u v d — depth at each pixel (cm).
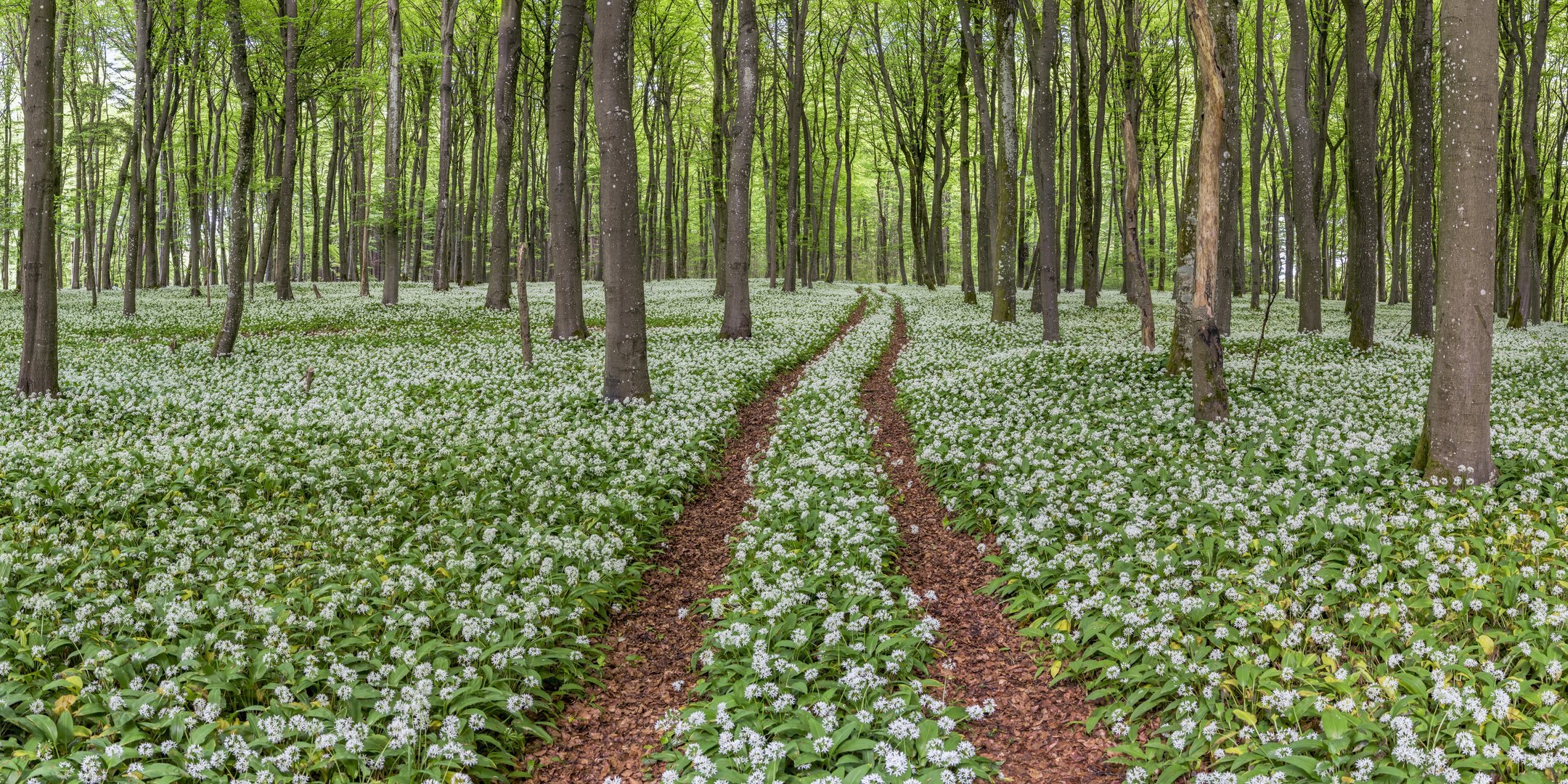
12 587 653
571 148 2158
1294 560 727
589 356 1920
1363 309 1991
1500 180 3331
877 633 648
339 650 600
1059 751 532
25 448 1055
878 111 5134
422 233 5647
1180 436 1162
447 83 3575
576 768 534
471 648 583
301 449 1116
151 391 1503
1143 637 595
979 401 1468
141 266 5622
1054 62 3528
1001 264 2744
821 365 2003
